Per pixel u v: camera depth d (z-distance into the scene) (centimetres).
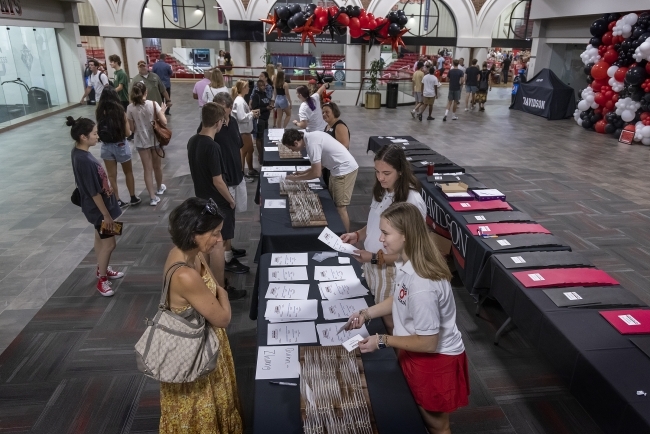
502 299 297
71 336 335
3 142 904
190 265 183
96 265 438
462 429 261
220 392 200
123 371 301
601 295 259
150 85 911
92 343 327
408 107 1531
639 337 225
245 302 378
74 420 262
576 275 282
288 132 391
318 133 409
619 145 980
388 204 266
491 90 2039
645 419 178
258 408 173
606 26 1076
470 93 1427
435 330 177
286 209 368
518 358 322
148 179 571
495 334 348
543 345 248
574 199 636
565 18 1313
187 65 2230
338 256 286
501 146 956
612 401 195
